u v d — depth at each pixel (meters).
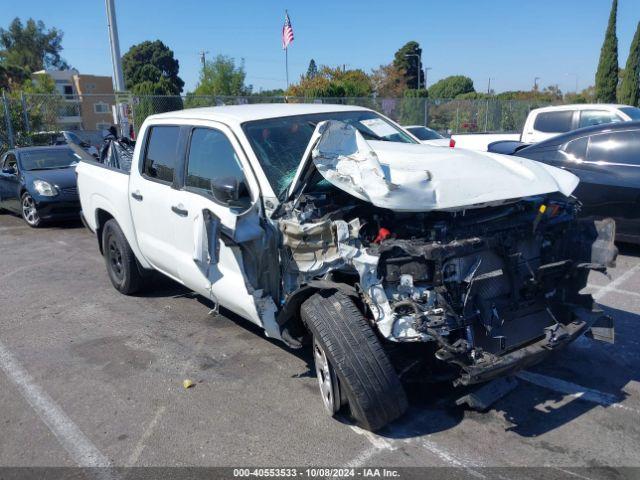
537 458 3.22
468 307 3.35
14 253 8.62
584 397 3.84
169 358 4.70
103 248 6.50
